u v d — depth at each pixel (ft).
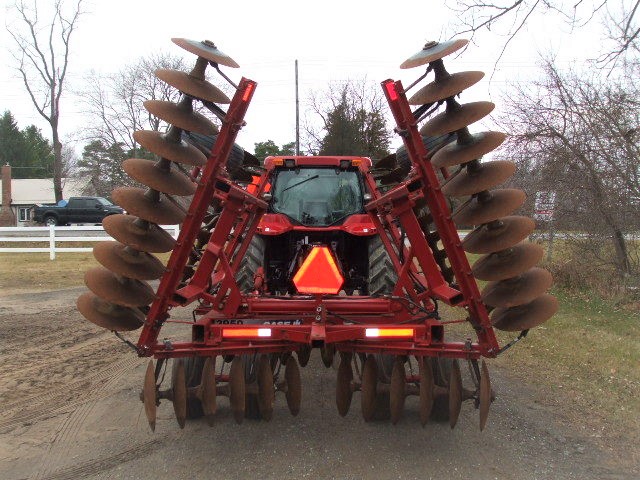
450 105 12.64
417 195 13.46
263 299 14.34
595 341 22.72
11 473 11.86
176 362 13.05
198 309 15.84
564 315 27.86
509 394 16.83
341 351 13.32
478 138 12.46
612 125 32.19
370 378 13.28
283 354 14.75
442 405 14.33
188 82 12.32
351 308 14.01
